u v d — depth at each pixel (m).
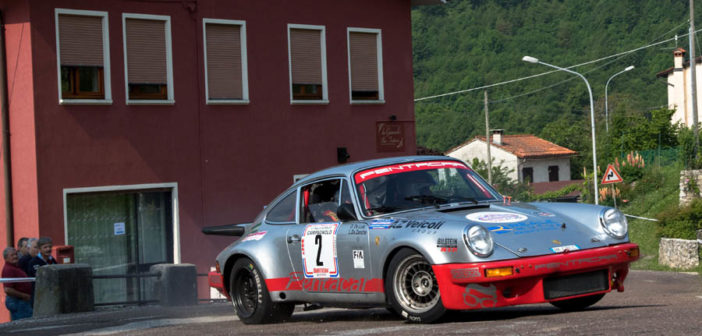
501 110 117.50
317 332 8.01
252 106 23.72
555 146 88.69
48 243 15.52
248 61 23.66
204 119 22.84
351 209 8.87
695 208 30.70
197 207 22.67
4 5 20.53
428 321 8.00
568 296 7.91
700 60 65.69
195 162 22.67
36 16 20.14
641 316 7.45
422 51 154.75
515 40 150.38
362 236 8.58
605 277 8.16
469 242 7.61
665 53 125.69
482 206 8.80
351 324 8.74
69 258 19.86
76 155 20.70
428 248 7.82
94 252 21.14
